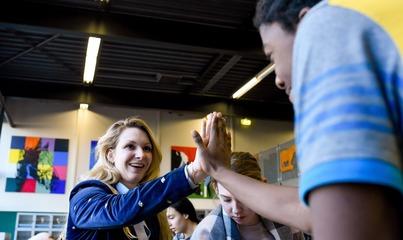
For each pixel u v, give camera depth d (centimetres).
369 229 36
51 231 763
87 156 823
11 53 653
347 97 40
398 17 45
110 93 772
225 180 100
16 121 807
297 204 88
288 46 57
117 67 703
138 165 153
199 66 702
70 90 756
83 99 756
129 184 154
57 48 638
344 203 37
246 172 142
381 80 43
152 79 751
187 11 539
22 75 733
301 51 47
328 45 44
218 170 101
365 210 37
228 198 142
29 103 823
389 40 44
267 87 802
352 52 43
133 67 704
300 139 44
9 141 795
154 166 161
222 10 539
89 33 513
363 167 37
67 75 734
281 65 59
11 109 809
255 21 63
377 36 44
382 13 45
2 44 624
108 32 520
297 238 150
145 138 157
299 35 49
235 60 661
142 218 117
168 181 116
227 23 561
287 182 701
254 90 816
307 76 45
